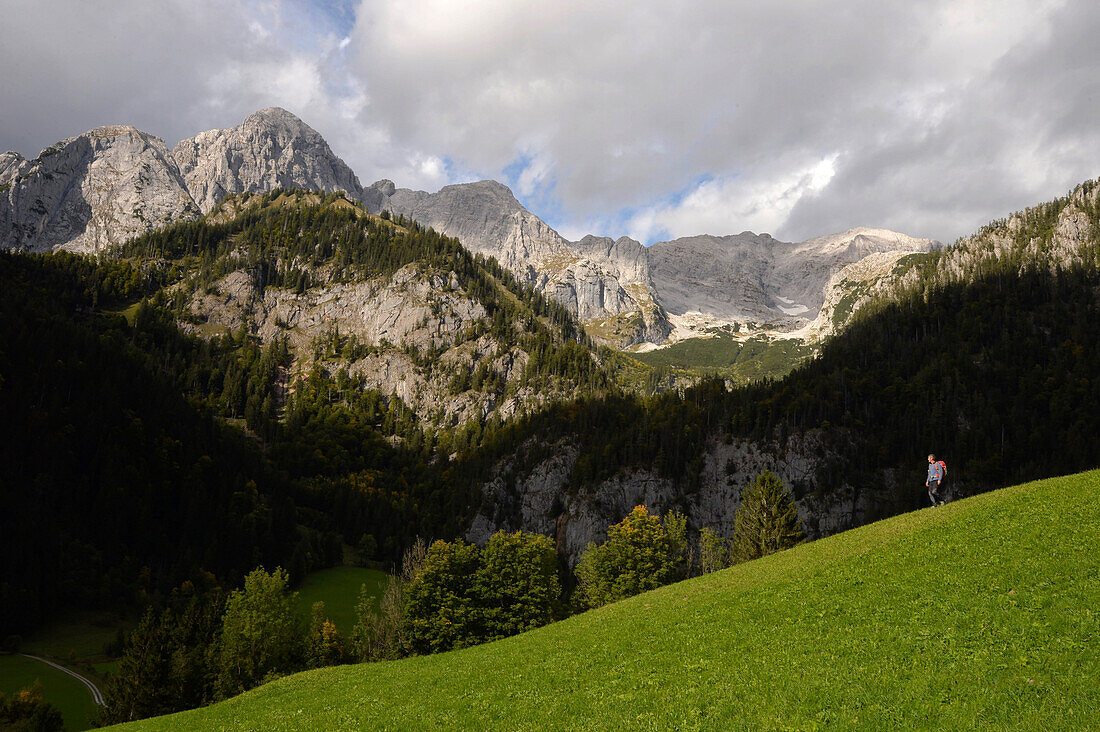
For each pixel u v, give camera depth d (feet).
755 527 327.47
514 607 338.75
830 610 116.57
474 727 104.94
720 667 105.50
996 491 155.02
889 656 92.07
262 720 139.74
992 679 78.33
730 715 86.89
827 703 82.84
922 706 76.48
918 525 146.72
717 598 149.89
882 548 139.64
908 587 114.52
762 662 102.53
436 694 130.93
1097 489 128.06
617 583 375.66
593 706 102.01
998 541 120.26
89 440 626.23
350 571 615.98
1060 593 94.58
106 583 484.74
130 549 550.36
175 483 642.63
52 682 359.25
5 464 552.82
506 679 130.52
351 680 168.35
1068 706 69.15
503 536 363.97
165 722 159.94
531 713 105.29
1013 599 97.60
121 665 287.69
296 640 343.26
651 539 397.80
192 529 597.11
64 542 508.53
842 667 92.53
